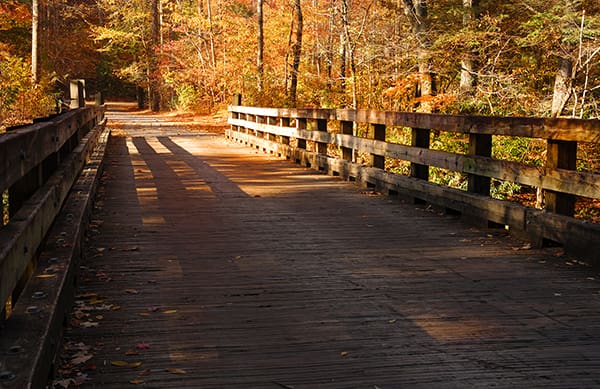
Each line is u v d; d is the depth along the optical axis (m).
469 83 17.75
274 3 43.06
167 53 47.25
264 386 3.41
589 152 14.08
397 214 8.49
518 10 17.58
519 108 16.89
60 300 3.60
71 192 7.03
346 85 22.95
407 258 6.21
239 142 20.39
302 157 13.95
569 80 15.89
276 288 5.20
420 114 8.94
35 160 3.72
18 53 37.78
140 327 4.27
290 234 7.23
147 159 15.20
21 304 3.32
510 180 7.05
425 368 3.66
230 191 10.33
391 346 3.99
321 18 34.50
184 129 29.41
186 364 3.68
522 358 3.82
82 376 3.47
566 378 3.54
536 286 5.30
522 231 6.89
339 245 6.73
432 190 8.68
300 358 3.79
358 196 9.95
